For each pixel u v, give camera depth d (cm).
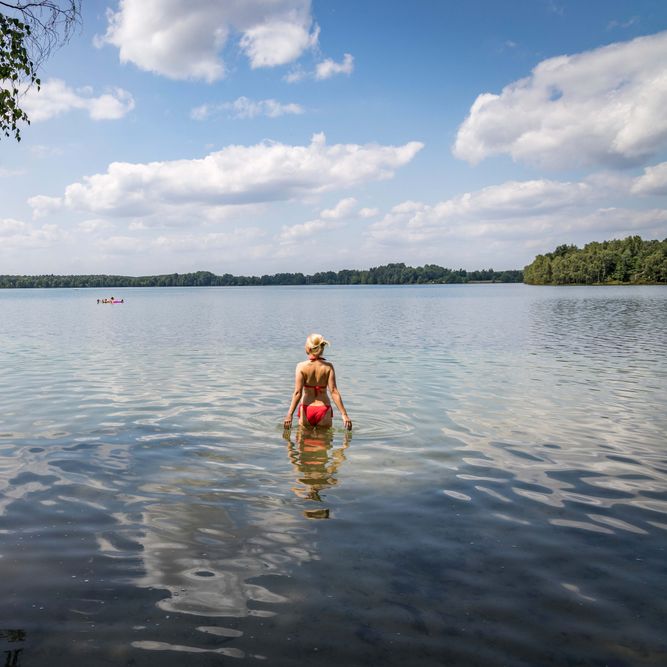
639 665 313
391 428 914
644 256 17788
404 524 523
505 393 1233
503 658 320
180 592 396
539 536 498
